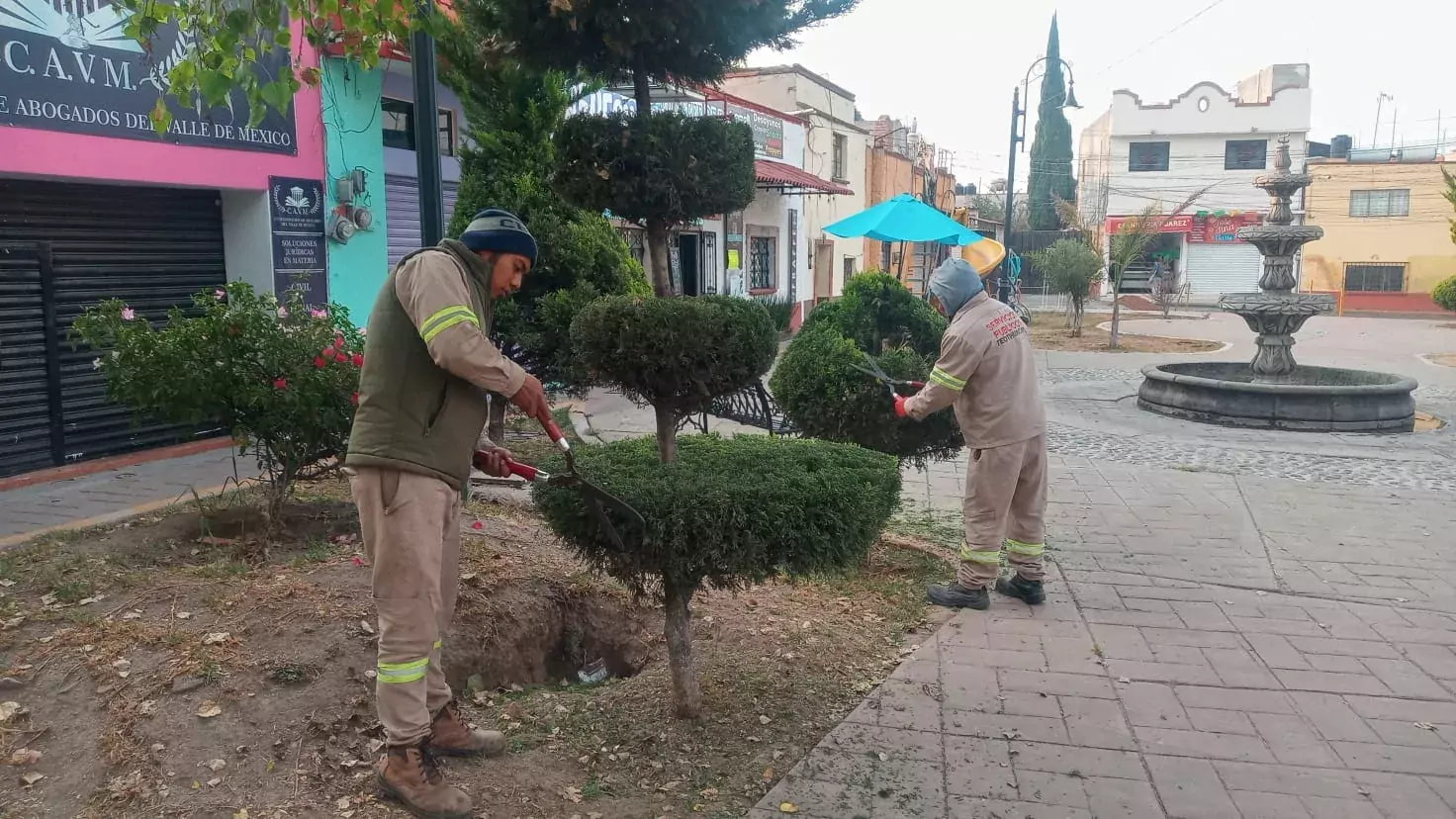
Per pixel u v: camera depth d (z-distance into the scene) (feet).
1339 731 12.30
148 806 9.48
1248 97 146.72
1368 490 26.00
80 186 24.38
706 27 11.62
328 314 18.06
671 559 10.41
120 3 12.93
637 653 15.30
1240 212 137.80
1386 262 127.13
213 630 12.73
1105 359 63.10
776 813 10.23
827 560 11.05
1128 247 71.10
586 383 24.62
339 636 12.85
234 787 9.89
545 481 10.46
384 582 9.59
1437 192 123.34
